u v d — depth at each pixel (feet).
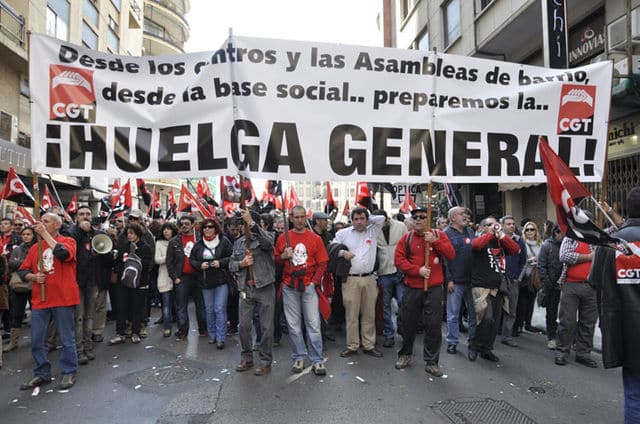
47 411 13.76
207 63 14.58
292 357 18.30
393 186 52.95
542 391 15.20
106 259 21.76
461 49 48.06
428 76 15.51
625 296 10.18
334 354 19.86
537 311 28.91
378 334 23.11
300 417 13.15
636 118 29.04
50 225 15.99
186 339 22.75
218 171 14.47
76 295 16.10
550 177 11.50
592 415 13.29
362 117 15.11
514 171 15.93
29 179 50.60
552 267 20.27
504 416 13.20
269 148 14.62
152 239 23.59
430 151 15.46
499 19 39.60
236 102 14.53
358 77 15.11
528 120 16.10
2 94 49.98
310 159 14.79
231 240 26.73
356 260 19.60
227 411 13.62
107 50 82.28
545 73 16.33
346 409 13.71
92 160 14.30
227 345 21.59
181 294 22.70
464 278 19.86
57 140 14.21
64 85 14.25
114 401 14.51
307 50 14.88
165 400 14.55
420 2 60.80
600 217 15.52
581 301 18.10
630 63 25.66
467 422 12.82
